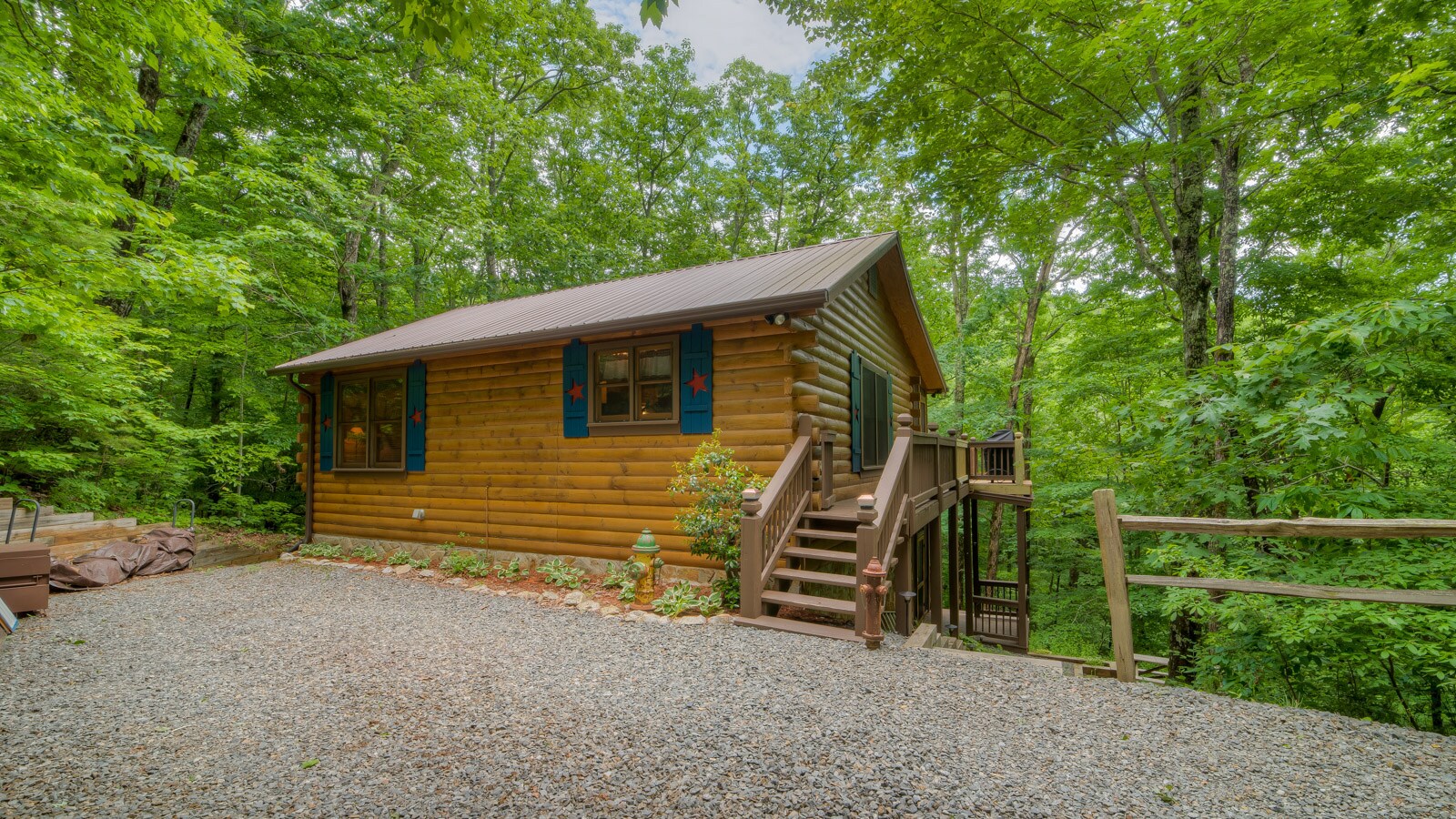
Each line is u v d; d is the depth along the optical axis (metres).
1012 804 2.46
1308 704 6.14
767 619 5.24
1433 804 2.46
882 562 5.22
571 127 22.08
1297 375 5.18
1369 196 8.09
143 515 10.30
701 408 6.52
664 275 9.77
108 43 6.45
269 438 12.35
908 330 11.38
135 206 7.29
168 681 3.93
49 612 5.72
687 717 3.31
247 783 2.67
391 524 8.77
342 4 12.76
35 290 6.46
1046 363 18.61
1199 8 5.61
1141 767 2.76
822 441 6.49
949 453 9.88
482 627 5.14
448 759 2.86
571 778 2.67
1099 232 12.04
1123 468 8.34
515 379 7.78
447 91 14.07
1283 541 5.59
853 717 3.30
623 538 6.93
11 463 8.55
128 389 8.96
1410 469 6.34
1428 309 4.41
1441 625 4.09
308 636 4.89
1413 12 5.72
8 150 6.59
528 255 18.41
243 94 12.30
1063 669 4.25
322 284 14.62
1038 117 8.07
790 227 23.06
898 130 8.75
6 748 3.01
